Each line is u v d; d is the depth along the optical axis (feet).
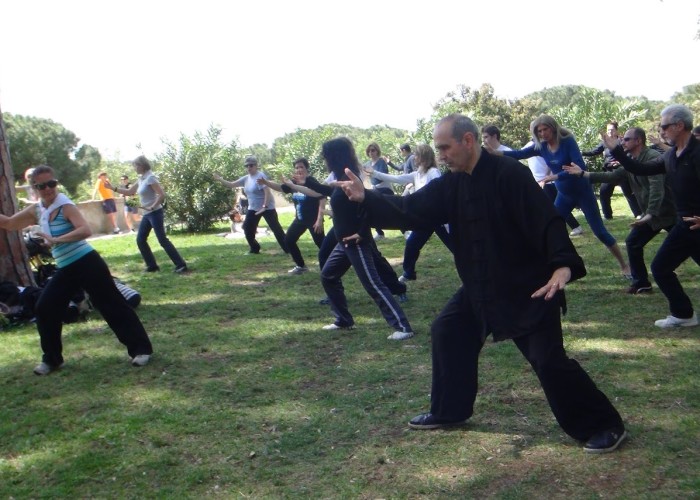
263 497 12.80
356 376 18.93
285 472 13.70
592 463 13.10
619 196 64.69
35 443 15.87
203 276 36.29
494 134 28.96
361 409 16.57
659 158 19.70
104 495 13.30
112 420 16.89
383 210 14.15
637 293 25.30
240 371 20.11
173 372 20.39
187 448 15.10
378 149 44.65
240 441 15.28
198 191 61.77
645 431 14.24
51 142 146.41
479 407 16.11
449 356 14.85
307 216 34.17
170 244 37.93
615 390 16.49
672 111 18.80
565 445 13.93
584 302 24.75
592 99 73.20
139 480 13.80
